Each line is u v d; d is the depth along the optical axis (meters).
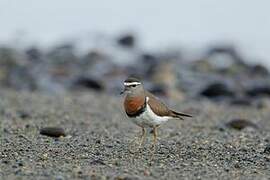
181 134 13.88
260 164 10.98
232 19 31.64
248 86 23.06
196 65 26.34
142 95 11.32
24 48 28.39
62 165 10.46
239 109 18.53
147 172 10.09
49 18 31.67
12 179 9.49
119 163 10.73
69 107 17.28
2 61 25.67
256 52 28.86
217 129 14.73
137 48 29.41
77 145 12.24
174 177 9.87
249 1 32.97
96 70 25.47
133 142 12.73
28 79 23.41
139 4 33.31
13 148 11.76
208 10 32.50
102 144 12.43
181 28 31.27
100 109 17.25
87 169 10.17
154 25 31.59
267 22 31.30
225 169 10.53
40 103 17.77
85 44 29.45
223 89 21.52
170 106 18.50
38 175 9.73
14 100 18.09
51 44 29.27
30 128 14.03
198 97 21.30
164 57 28.00
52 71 24.64
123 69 25.69
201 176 9.99
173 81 23.14
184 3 33.19
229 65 26.58
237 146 12.45
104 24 31.56
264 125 15.66
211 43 29.84
